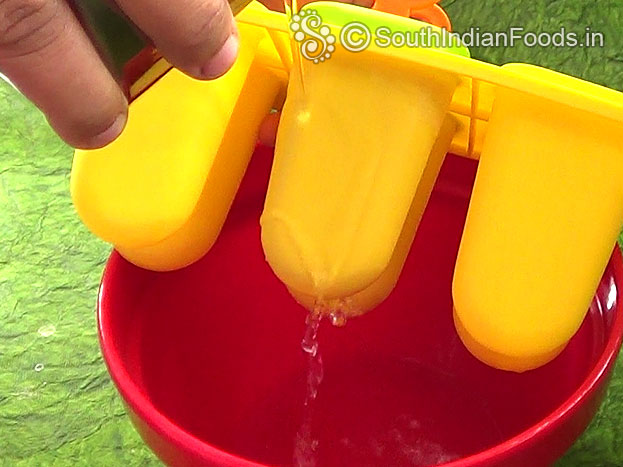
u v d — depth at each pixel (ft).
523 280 0.72
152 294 0.92
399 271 0.86
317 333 1.09
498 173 0.71
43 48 0.51
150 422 0.72
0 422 1.04
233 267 1.02
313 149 0.70
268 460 1.05
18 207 1.30
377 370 1.12
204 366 1.01
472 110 0.78
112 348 0.79
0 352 1.12
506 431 1.02
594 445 0.95
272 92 0.90
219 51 0.55
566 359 0.86
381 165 0.69
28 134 1.41
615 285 0.80
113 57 0.57
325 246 0.71
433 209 1.00
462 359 1.08
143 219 0.78
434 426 1.06
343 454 1.05
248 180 0.99
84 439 1.02
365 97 0.69
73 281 1.20
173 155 0.78
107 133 0.57
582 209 0.70
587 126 0.68
